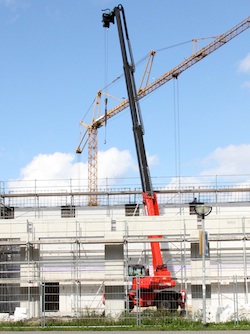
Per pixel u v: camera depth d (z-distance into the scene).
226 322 26.59
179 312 32.03
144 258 41.19
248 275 39.53
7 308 39.34
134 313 29.52
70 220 36.97
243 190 47.16
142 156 41.88
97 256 40.41
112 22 44.19
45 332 24.31
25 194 48.62
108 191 48.59
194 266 35.94
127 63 42.84
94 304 39.56
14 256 42.03
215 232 36.34
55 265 40.56
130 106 42.44
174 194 47.50
